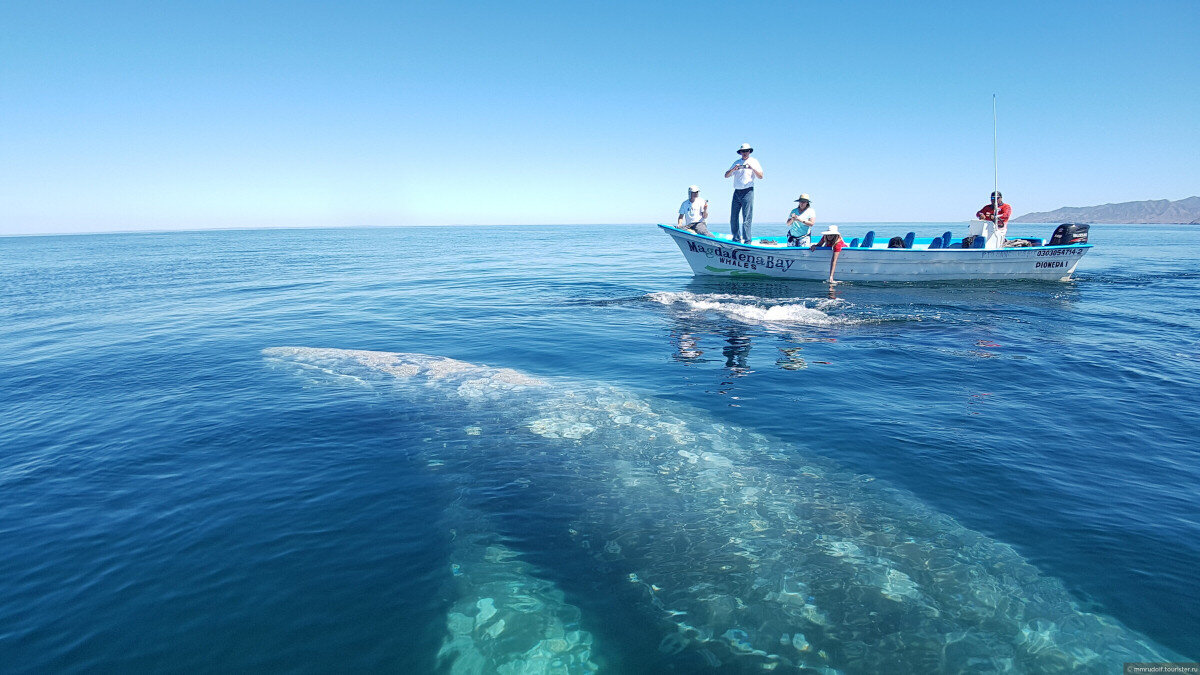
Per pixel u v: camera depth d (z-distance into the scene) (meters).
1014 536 4.15
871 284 18.17
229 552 4.11
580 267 27.47
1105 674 2.91
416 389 7.59
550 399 7.05
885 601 3.43
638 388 7.80
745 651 3.12
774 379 8.23
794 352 9.84
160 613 3.49
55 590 3.73
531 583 3.74
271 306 15.88
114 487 5.13
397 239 93.94
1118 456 5.54
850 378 8.25
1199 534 4.19
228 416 6.85
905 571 3.71
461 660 3.10
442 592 3.66
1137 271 22.89
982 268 18.06
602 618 3.41
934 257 17.80
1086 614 3.35
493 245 56.78
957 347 10.06
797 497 4.66
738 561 3.85
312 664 3.08
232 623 3.40
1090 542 4.08
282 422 6.61
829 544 4.00
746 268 19.14
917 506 4.55
